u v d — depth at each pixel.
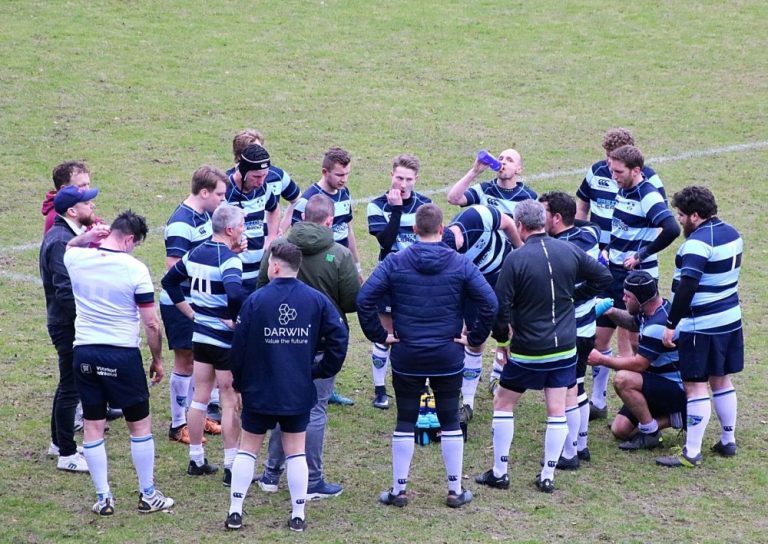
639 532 19.14
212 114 47.66
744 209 38.97
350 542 18.69
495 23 60.72
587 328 21.62
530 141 46.25
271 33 57.59
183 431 23.19
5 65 50.72
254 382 18.67
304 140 45.38
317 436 20.20
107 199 38.69
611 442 23.36
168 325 22.59
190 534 18.91
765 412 24.55
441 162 43.69
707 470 21.77
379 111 49.00
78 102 47.78
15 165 41.41
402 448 19.81
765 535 19.08
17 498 20.19
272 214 26.11
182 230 22.36
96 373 19.06
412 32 58.97
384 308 24.16
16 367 26.41
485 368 27.66
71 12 58.12
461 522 19.52
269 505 20.25
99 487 19.48
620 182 25.03
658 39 59.06
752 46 58.19
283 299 18.62
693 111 49.94
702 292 21.48
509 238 23.73
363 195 40.03
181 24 57.88
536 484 21.08
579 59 56.19
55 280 20.67
